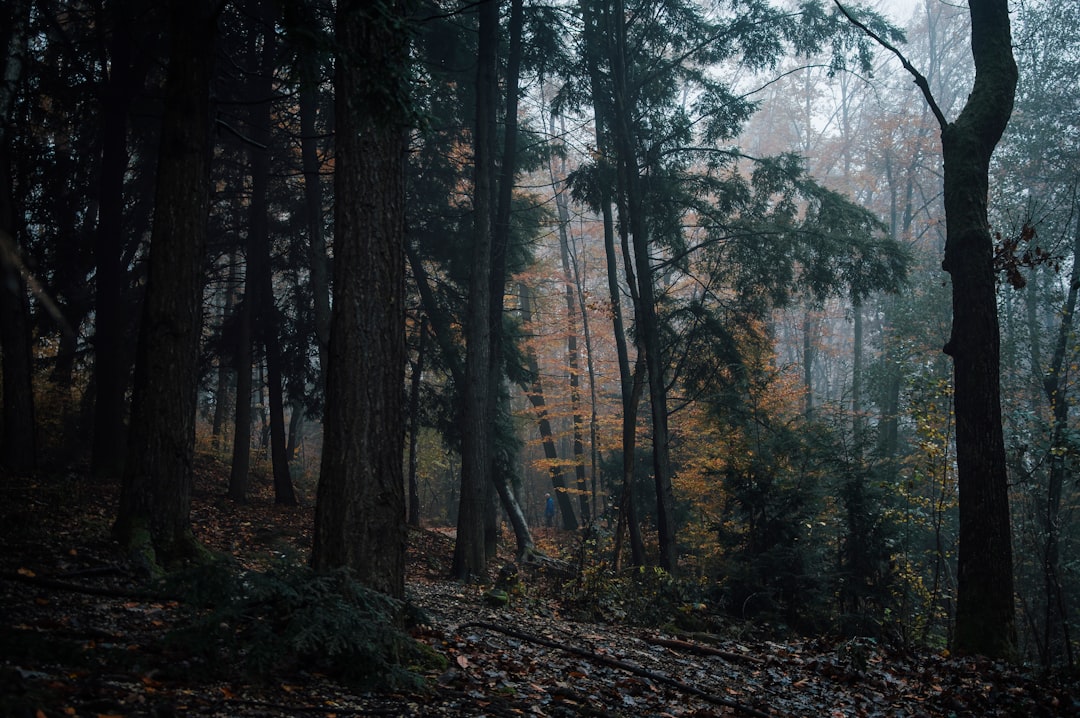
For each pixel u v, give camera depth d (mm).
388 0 6156
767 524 15961
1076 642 14102
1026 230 11336
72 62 17031
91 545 8188
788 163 18828
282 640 4703
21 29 14148
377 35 6199
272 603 5172
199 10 8867
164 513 8398
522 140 22719
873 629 14438
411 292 23438
